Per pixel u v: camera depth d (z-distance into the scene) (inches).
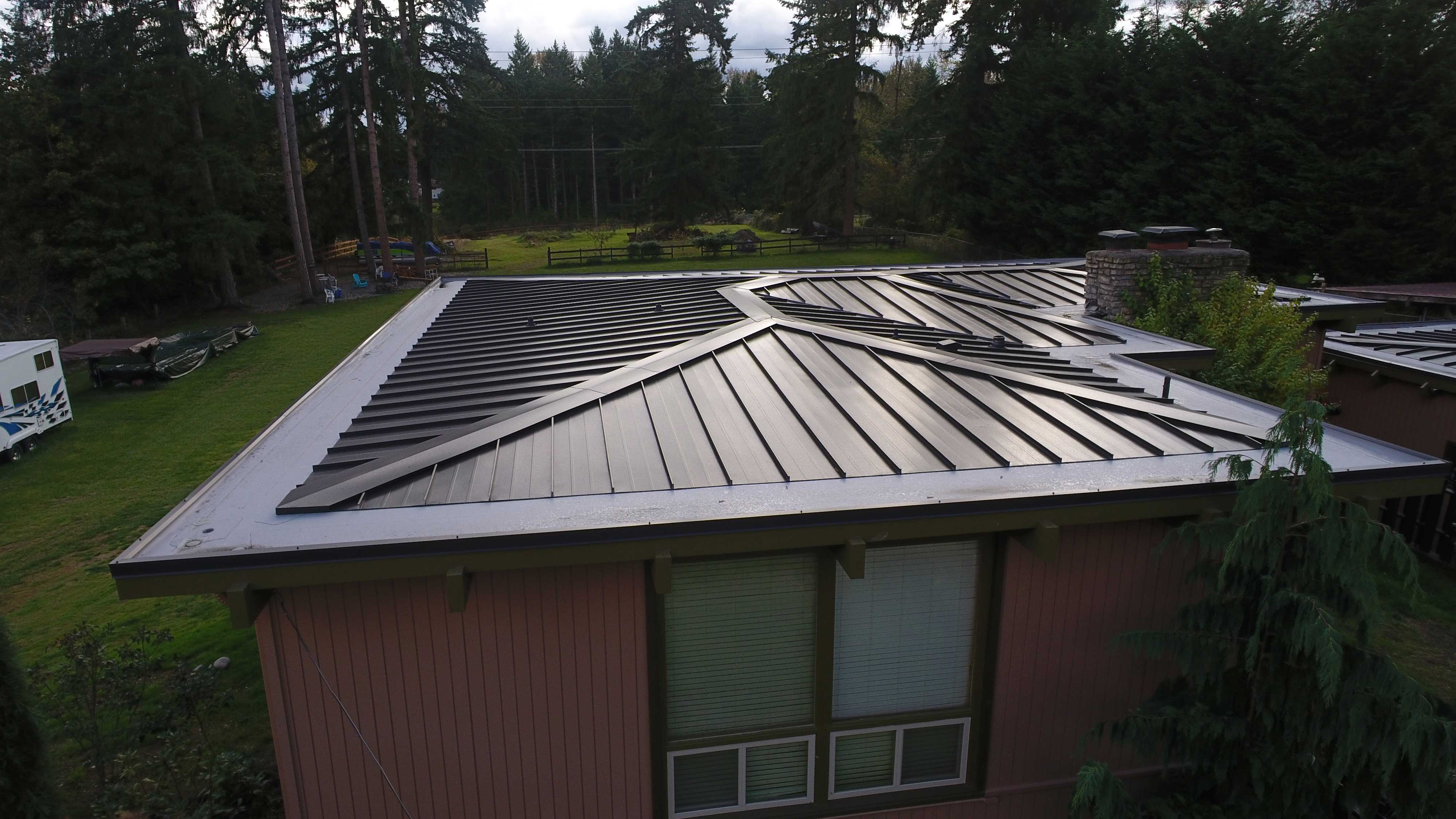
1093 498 201.2
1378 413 510.6
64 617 443.2
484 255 1833.2
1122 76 1349.7
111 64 1180.5
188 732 310.8
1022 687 240.4
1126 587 238.2
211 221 1257.4
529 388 285.3
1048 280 576.4
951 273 594.2
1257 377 406.9
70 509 604.4
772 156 2075.5
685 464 220.2
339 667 206.5
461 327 422.0
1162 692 226.2
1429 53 979.3
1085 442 233.6
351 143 1486.2
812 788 239.6
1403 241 999.0
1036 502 198.5
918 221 2087.8
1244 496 194.5
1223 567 192.7
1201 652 206.7
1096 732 222.8
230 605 173.5
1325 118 1046.4
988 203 1601.9
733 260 1769.2
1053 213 1448.1
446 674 211.5
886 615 232.1
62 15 1162.0
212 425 791.7
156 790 266.1
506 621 210.7
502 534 179.6
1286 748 203.2
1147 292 462.6
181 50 1193.4
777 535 190.2
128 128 1154.0
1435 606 410.6
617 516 190.7
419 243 1578.5
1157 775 253.4
